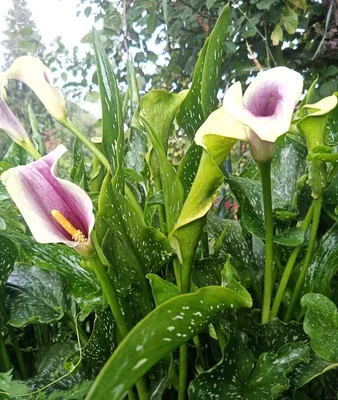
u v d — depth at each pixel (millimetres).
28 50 1331
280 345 347
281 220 377
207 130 279
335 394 343
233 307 275
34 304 430
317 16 1286
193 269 381
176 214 333
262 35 1265
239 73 1299
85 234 296
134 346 224
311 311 313
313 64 1271
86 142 337
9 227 508
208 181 300
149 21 1353
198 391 314
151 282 295
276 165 439
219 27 349
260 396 305
